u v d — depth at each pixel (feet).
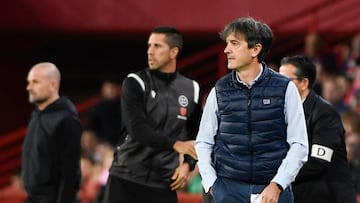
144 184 80.43
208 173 65.92
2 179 144.97
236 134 65.16
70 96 165.78
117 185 81.10
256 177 65.16
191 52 157.69
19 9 152.35
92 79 165.48
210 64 144.05
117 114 138.41
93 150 132.77
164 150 80.23
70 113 83.97
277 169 64.95
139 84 79.66
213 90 66.28
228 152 65.67
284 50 142.51
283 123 64.85
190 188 113.60
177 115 80.69
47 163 83.56
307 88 75.92
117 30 151.53
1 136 159.02
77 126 83.97
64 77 165.48
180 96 81.00
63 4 152.35
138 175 80.43
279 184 63.72
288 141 64.90
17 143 158.40
